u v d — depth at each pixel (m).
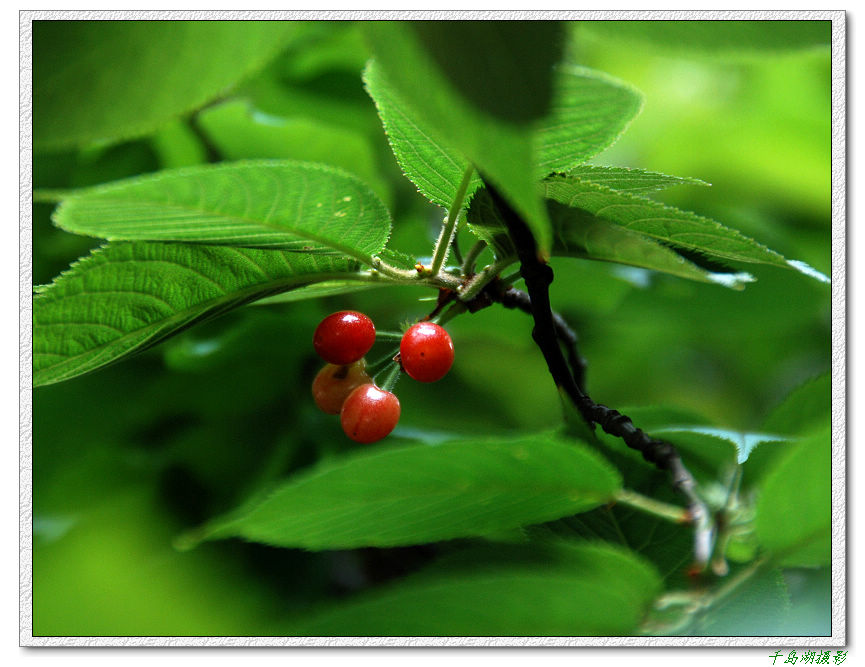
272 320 0.55
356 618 0.43
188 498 0.55
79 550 0.53
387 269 0.47
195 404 0.56
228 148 0.58
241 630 0.52
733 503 0.46
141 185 0.42
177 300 0.46
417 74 0.41
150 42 0.42
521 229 0.46
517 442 0.43
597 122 0.44
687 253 0.47
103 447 0.56
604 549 0.43
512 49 0.41
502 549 0.44
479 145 0.41
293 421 0.56
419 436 0.55
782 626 0.45
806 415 0.49
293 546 0.44
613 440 0.47
